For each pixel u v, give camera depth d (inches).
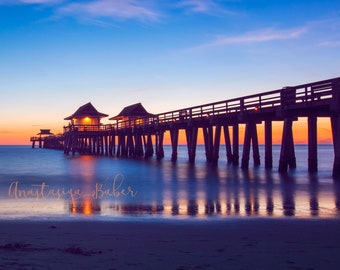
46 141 5600.4
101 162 1769.2
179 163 1610.5
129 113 2438.5
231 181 861.2
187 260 246.2
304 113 893.2
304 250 274.4
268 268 230.5
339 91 702.5
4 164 1721.2
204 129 1469.0
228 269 228.2
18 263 233.6
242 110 1035.9
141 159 1955.0
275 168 1208.8
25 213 486.6
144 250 272.8
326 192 661.9
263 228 365.4
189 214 470.6
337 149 780.0
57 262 237.3
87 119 2674.7
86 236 327.9
